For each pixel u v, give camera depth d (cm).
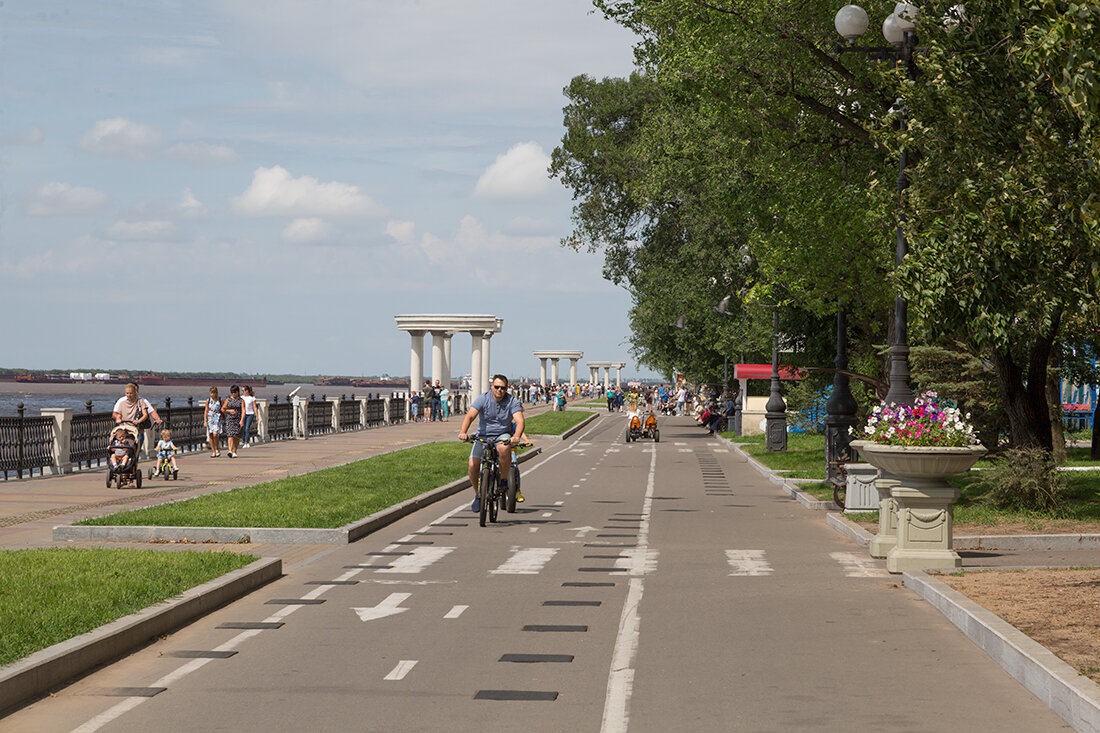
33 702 810
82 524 1748
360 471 3002
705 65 2795
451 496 2597
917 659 951
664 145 4816
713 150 3678
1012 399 2369
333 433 5922
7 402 15100
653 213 6538
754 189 3189
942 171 1557
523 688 853
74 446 3158
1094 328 1766
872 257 2925
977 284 1440
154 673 899
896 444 1466
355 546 1694
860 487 2136
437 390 7869
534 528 1959
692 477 3328
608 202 6850
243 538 1712
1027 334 1620
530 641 1023
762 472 3497
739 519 2136
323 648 993
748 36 2692
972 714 780
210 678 884
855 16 2159
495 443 2047
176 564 1332
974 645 1006
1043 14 1008
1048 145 1355
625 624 1103
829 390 4772
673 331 6956
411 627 1087
